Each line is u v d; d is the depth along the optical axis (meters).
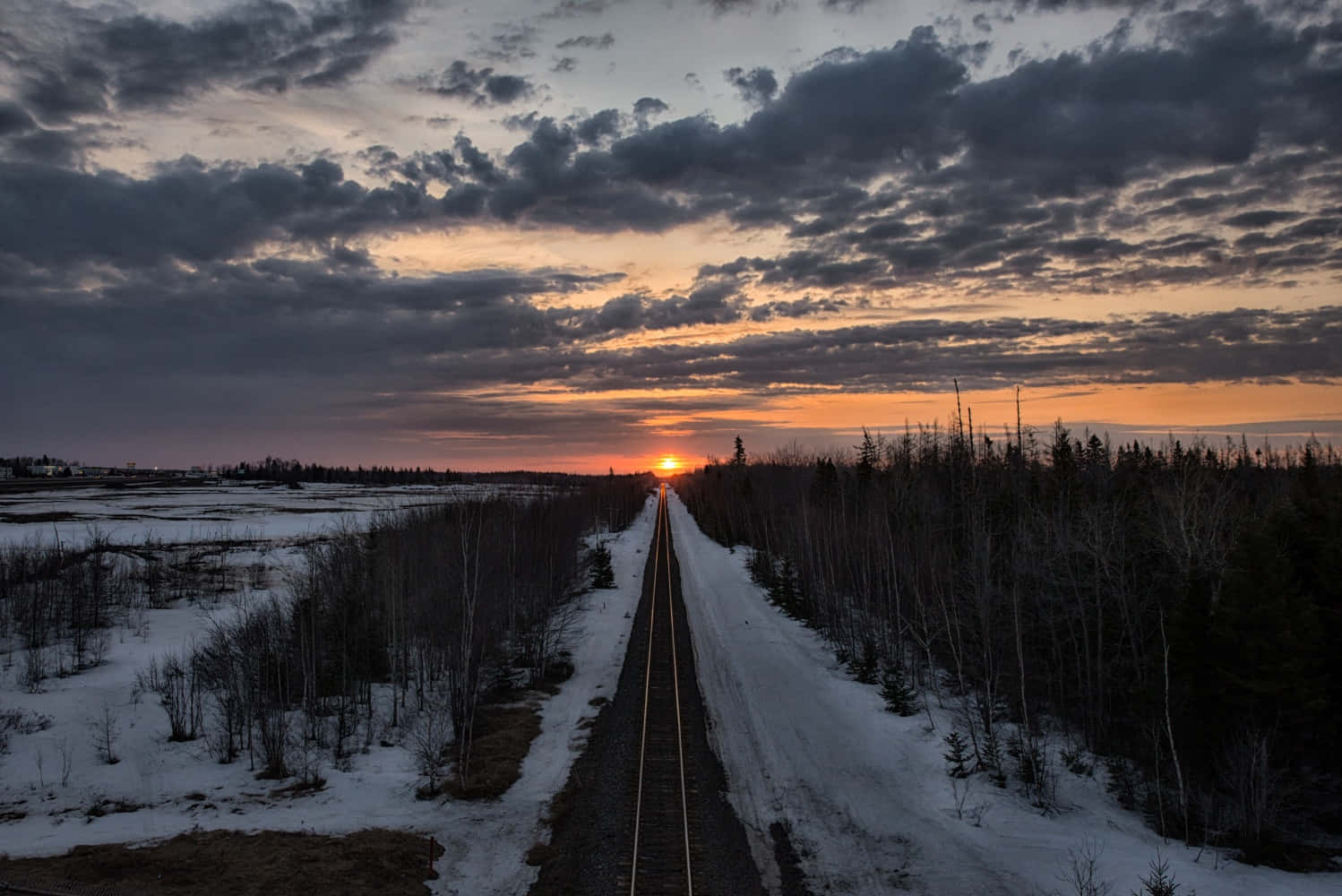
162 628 51.91
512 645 44.94
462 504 50.81
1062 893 19.36
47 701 36.50
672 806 25.00
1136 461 68.00
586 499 105.50
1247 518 33.59
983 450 69.50
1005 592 39.22
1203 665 28.42
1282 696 25.70
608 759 29.67
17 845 22.92
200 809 26.34
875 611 50.72
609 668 44.47
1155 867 20.48
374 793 27.81
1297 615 26.47
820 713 35.50
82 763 30.36
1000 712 34.47
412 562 44.94
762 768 28.75
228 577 67.56
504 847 23.20
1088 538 37.12
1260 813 22.97
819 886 20.28
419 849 22.98
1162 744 30.17
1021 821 24.55
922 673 43.66
